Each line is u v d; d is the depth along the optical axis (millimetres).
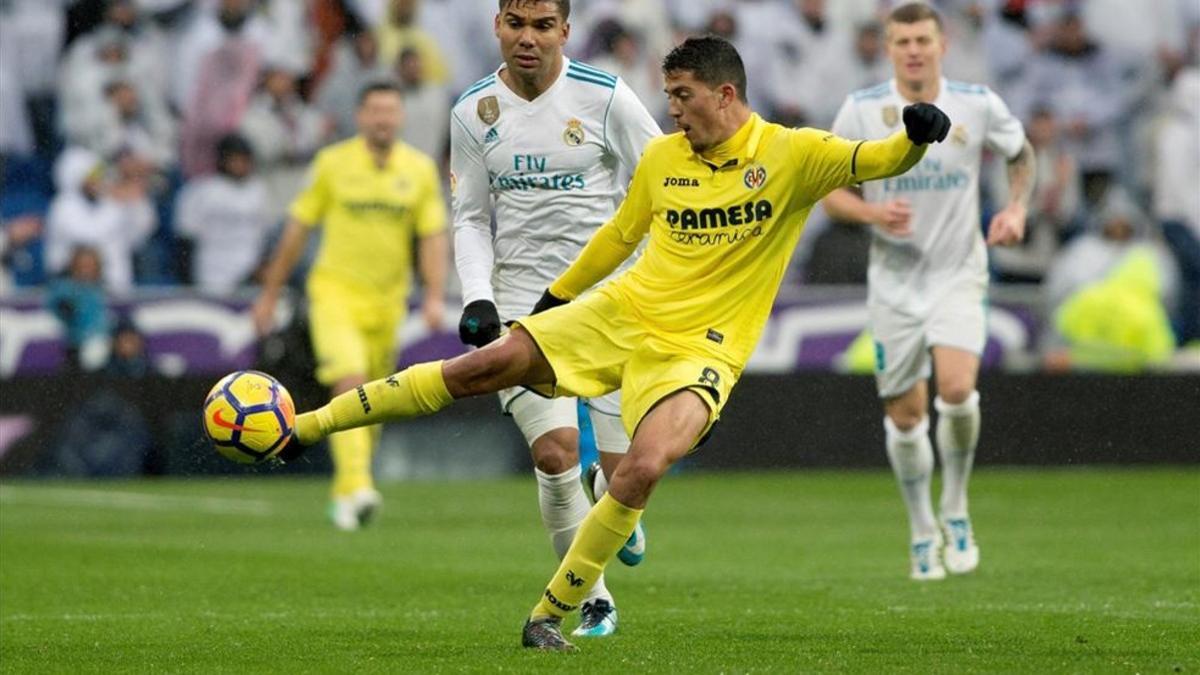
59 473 52188
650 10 60312
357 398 19109
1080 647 19641
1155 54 63156
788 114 61719
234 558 32125
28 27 57094
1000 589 27141
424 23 59344
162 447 52906
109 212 55594
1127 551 33469
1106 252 60312
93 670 18156
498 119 22094
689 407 18656
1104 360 58219
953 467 29562
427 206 41000
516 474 55812
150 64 58062
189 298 53125
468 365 19016
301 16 58969
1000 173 60688
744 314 19234
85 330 52375
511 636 20781
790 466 55281
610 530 18641
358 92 58750
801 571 30234
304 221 40781
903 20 29625
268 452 18828
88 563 31125
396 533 37562
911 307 29562
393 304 41000
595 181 22203
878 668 17750
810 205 19266
